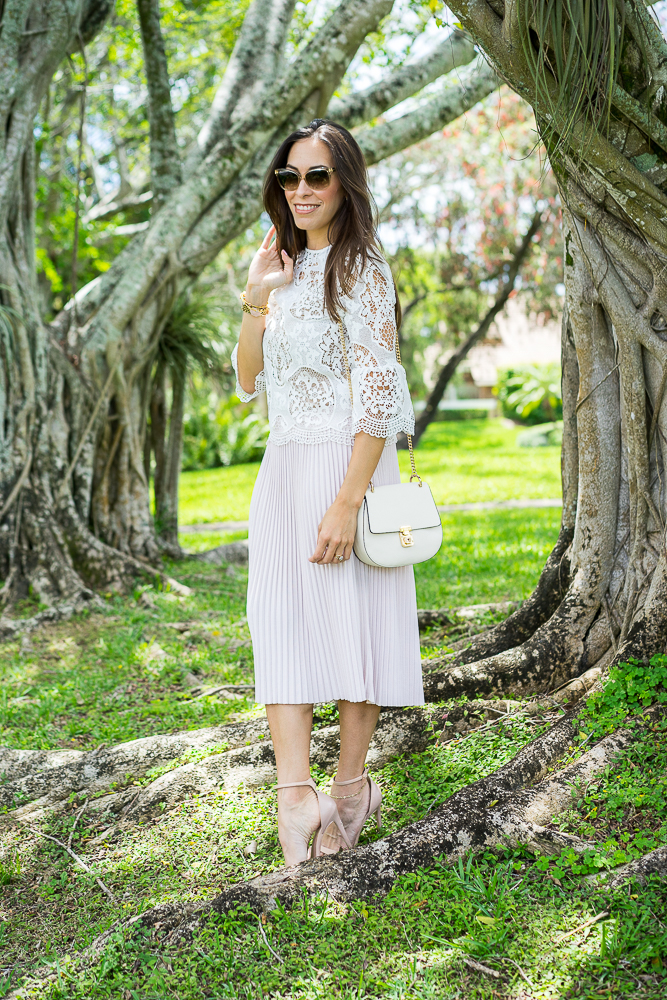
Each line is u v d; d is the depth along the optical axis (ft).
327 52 21.26
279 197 8.33
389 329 7.77
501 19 8.50
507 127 48.96
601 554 11.22
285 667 7.96
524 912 6.86
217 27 35.88
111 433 23.00
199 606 20.03
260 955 6.52
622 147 9.16
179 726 12.10
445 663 12.43
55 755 10.79
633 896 6.81
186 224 22.40
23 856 8.76
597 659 11.25
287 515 8.18
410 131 22.56
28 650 16.63
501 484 47.55
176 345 26.13
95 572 20.75
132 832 9.17
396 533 7.80
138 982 6.34
